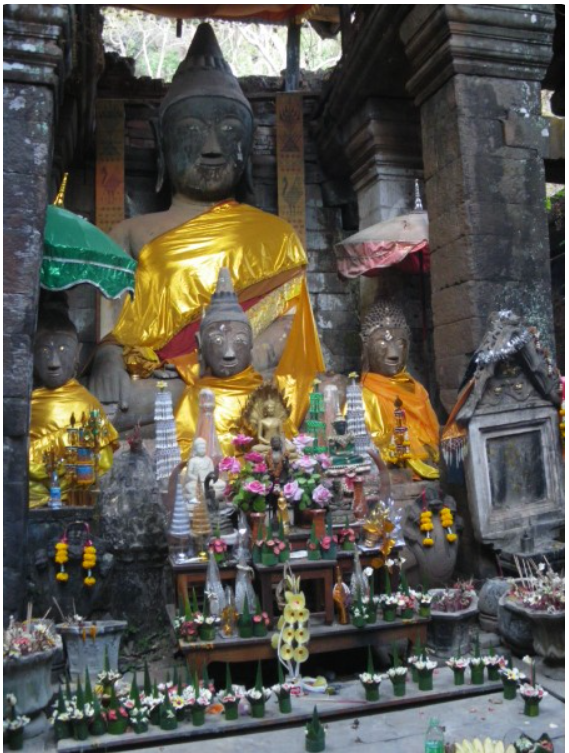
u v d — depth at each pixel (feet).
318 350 28.27
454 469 20.33
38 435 21.09
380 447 23.94
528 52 22.45
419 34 22.99
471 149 21.88
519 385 19.99
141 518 16.52
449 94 22.39
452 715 13.58
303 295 28.91
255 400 19.22
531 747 11.46
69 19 18.78
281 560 15.12
